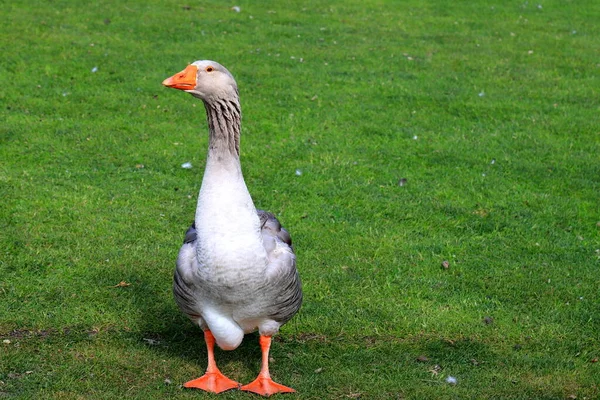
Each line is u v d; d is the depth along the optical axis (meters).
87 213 7.94
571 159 10.02
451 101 12.01
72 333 5.91
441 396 5.27
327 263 7.19
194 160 9.54
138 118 10.80
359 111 11.43
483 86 12.77
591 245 7.78
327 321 6.21
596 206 8.71
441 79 13.01
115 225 7.71
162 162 9.41
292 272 4.99
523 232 8.04
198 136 10.31
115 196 8.40
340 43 14.77
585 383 5.48
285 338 6.00
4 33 13.75
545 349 5.94
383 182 9.19
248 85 12.25
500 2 18.61
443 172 9.52
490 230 8.10
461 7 18.03
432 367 5.67
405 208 8.49
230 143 4.83
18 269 6.78
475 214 8.41
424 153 10.09
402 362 5.71
